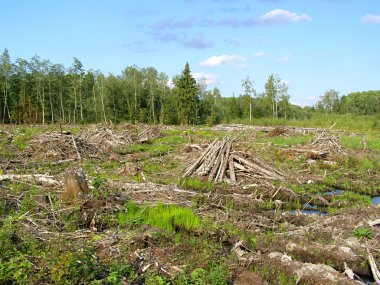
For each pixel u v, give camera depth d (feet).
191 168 49.75
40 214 28.96
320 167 58.80
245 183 46.44
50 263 20.10
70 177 32.40
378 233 28.02
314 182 50.29
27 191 33.81
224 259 24.11
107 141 74.64
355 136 103.50
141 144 79.51
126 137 80.33
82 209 30.45
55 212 29.66
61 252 22.16
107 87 195.62
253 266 24.06
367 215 33.19
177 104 194.18
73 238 25.73
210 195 39.37
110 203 31.94
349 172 56.49
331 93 266.77
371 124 148.56
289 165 58.44
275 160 61.16
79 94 200.44
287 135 97.50
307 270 22.77
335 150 67.41
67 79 197.57
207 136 97.09
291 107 242.58
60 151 60.54
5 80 181.27
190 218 31.09
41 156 58.49
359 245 26.55
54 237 25.12
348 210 35.04
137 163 57.26
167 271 22.09
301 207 39.75
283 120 169.58
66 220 28.99
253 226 30.89
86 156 61.16
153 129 99.45
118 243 25.16
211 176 47.32
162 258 23.71
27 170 46.88
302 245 26.68
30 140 69.15
